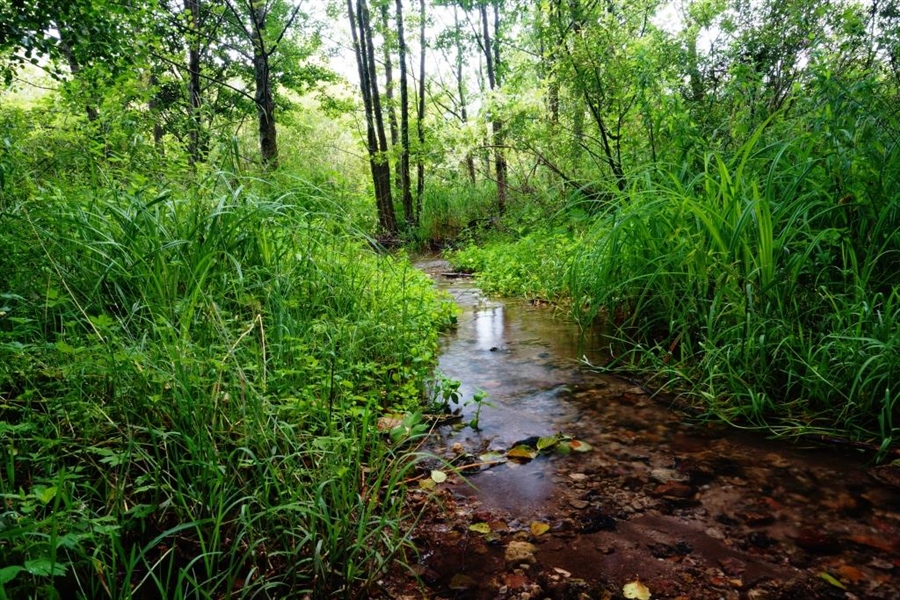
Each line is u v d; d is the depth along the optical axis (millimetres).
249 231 3314
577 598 1422
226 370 2029
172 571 1498
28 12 4727
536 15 8578
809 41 6207
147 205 2947
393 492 1965
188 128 6355
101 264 2695
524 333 4398
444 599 1428
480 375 3342
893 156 3150
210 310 2408
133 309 2363
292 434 1898
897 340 2271
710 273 3219
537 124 9438
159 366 2029
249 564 1532
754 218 3111
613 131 7445
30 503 1331
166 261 2848
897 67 5156
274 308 2980
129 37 5883
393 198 18484
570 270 4953
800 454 2184
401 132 16562
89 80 5684
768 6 6820
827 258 2902
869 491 1891
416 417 2000
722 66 7066
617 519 1789
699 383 2820
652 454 2246
